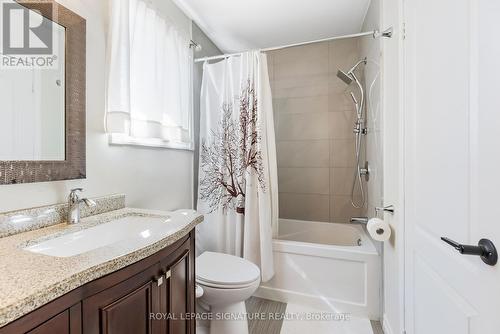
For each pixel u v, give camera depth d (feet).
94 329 2.06
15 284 1.70
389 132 4.92
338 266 5.98
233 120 6.48
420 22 3.36
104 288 2.15
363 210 8.04
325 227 8.43
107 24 4.27
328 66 8.87
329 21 7.39
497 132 1.89
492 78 1.95
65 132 3.56
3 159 2.92
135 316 2.48
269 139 6.56
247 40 8.49
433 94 2.99
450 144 2.60
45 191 3.36
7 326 1.49
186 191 6.64
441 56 2.79
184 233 3.26
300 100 9.20
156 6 5.48
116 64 4.13
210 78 6.81
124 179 4.63
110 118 4.09
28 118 3.17
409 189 3.87
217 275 4.75
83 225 3.36
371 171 6.79
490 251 1.94
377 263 5.68
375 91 6.13
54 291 1.71
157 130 5.02
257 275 4.84
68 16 3.59
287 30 7.84
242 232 6.45
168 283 3.01
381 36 5.18
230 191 6.54
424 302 3.34
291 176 9.35
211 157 6.72
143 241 2.68
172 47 5.63
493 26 1.93
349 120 8.68
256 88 6.25
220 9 6.66
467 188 2.29
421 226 3.42
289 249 6.36
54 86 3.44
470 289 2.27
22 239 2.72
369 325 5.49
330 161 8.91
